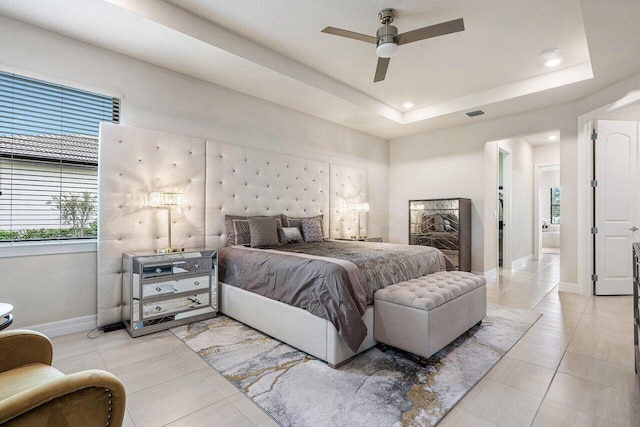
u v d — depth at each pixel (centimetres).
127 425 156
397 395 182
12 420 88
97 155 298
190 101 353
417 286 254
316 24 286
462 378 201
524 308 353
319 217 464
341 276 219
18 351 134
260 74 344
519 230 698
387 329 234
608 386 191
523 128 465
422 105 491
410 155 605
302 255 273
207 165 361
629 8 226
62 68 273
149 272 275
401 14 268
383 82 407
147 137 314
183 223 339
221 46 292
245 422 159
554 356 233
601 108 381
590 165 412
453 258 506
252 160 404
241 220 373
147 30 264
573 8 256
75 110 285
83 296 284
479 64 355
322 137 504
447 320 233
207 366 217
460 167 536
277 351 240
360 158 573
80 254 283
